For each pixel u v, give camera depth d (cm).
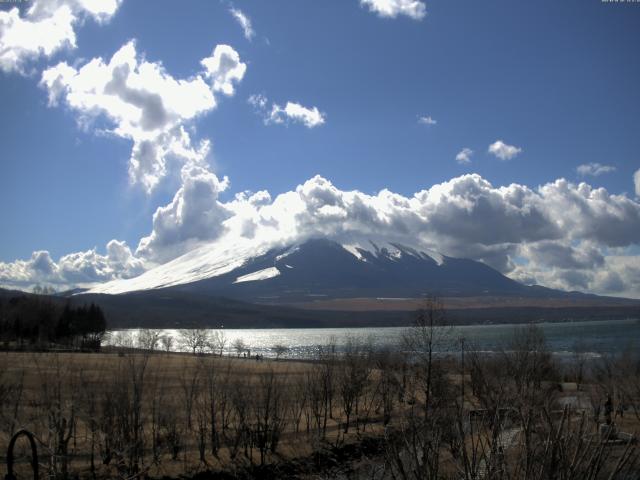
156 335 15700
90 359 9188
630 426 3953
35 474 1739
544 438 1475
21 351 12262
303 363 12862
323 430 5550
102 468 4188
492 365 6550
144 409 5581
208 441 5247
